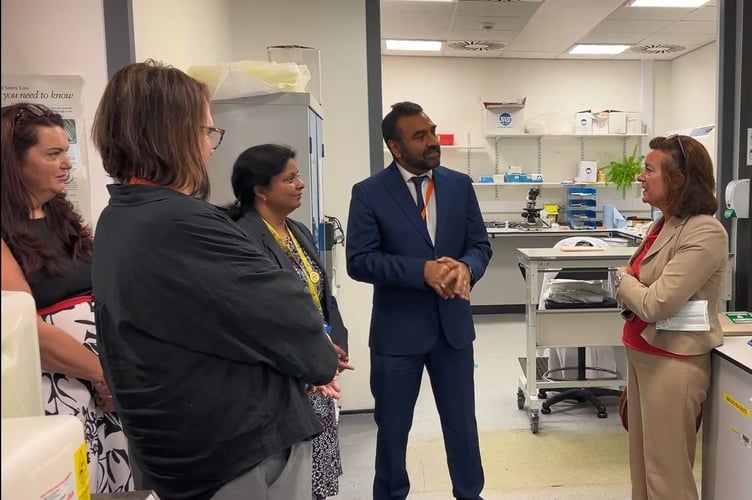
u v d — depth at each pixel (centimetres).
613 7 433
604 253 296
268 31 304
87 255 139
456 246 195
